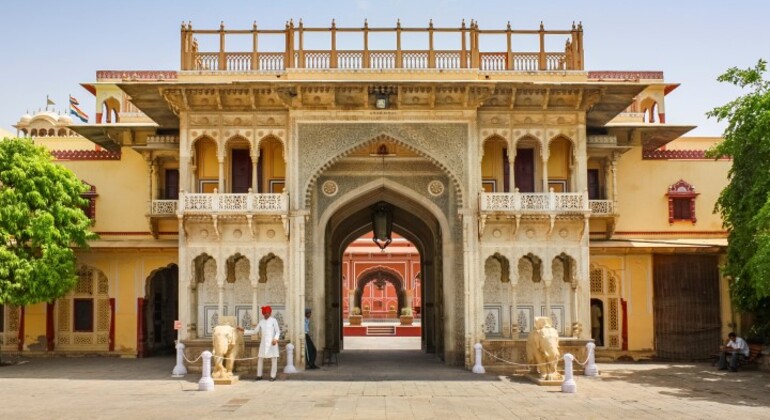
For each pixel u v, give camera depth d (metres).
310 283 15.86
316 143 15.34
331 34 15.54
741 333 17.56
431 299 19.84
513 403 10.57
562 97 15.32
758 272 12.97
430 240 20.06
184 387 12.30
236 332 13.46
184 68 15.58
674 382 13.15
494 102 15.44
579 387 12.44
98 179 18.38
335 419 9.20
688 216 18.17
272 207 15.03
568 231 15.33
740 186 14.70
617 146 16.84
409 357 18.31
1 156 15.92
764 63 14.35
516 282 15.16
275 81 14.71
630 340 17.66
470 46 15.66
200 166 16.25
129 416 9.41
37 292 15.60
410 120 15.38
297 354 14.89
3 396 11.23
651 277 17.83
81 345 18.34
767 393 11.64
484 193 15.04
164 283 19.91
